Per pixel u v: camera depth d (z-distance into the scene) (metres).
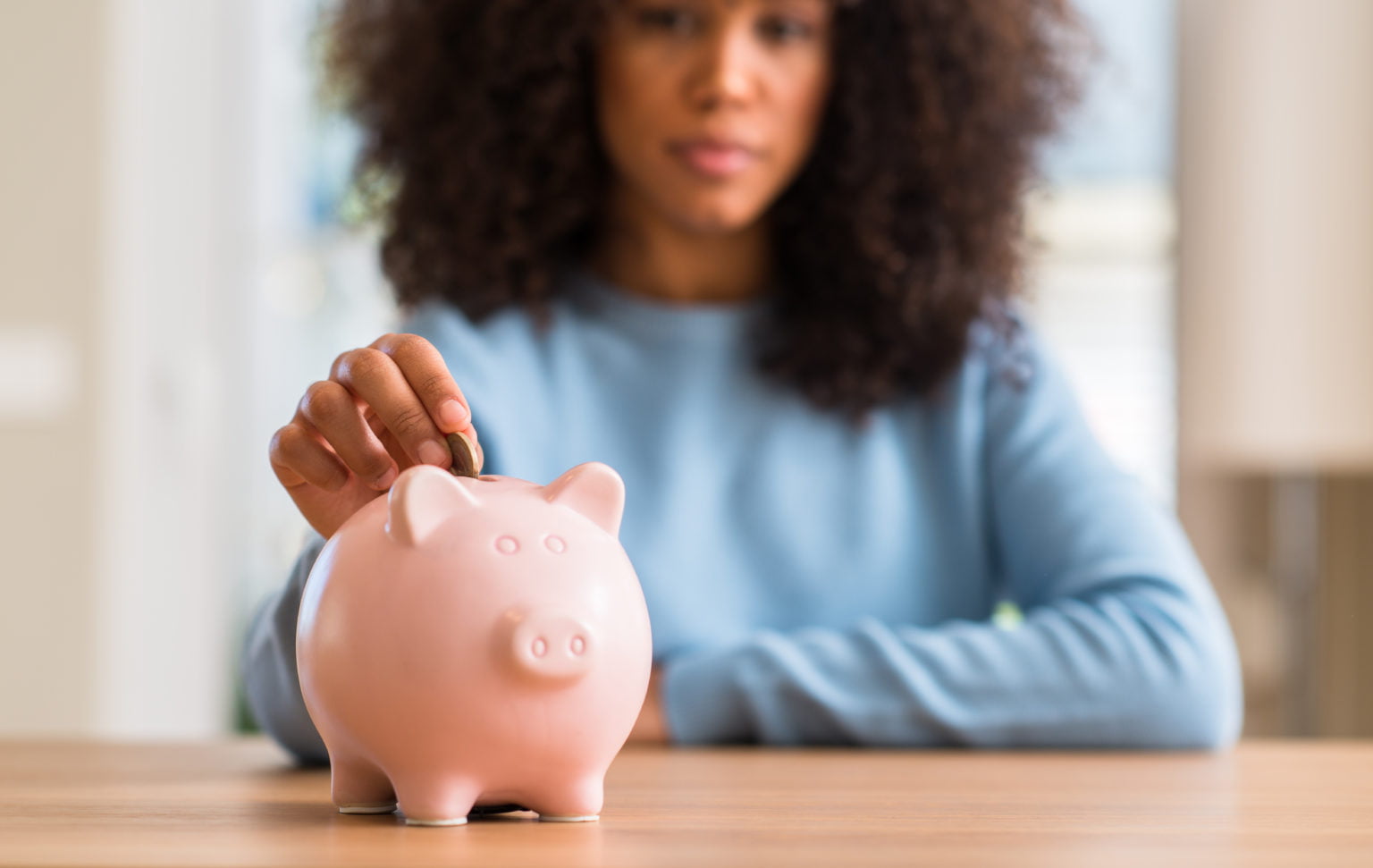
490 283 1.32
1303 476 2.22
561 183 1.31
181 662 2.64
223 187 2.74
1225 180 2.23
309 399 0.64
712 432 1.29
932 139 1.31
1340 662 2.16
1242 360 2.22
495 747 0.55
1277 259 2.20
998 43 1.34
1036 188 1.47
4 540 2.41
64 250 2.43
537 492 0.61
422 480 0.57
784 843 0.50
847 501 1.28
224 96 2.73
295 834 0.52
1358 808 0.63
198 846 0.48
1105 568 1.12
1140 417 2.45
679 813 0.60
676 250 1.33
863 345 1.29
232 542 2.82
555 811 0.57
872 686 1.01
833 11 1.28
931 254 1.31
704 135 1.18
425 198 1.37
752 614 1.25
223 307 2.75
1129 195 2.46
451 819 0.55
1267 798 0.67
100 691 2.39
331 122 1.69
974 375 1.31
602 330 1.33
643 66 1.19
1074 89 1.50
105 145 2.43
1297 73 2.19
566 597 0.56
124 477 2.45
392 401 0.63
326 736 0.59
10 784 0.72
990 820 0.57
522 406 1.27
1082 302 2.47
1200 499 2.26
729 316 1.32
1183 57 2.28
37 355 2.42
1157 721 1.00
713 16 1.18
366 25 1.50
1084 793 0.69
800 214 1.32
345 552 0.58
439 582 0.56
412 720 0.55
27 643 2.40
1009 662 1.01
